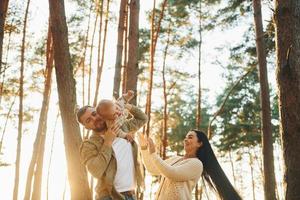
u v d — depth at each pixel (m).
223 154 34.66
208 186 5.22
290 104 5.82
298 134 5.76
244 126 27.61
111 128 3.99
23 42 18.44
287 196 5.73
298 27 5.95
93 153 4.04
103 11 19.16
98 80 17.11
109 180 4.00
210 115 31.53
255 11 13.80
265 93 13.35
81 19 19.97
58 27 7.90
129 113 4.78
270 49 15.02
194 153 5.16
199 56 23.56
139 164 4.31
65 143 7.70
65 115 7.71
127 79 9.45
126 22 15.11
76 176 7.59
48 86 17.19
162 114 25.81
